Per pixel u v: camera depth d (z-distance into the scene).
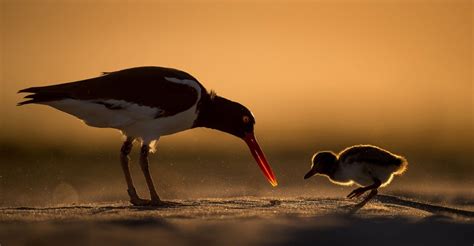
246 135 13.23
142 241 8.78
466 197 12.66
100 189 15.52
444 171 18.12
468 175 17.39
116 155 20.53
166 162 19.06
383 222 9.88
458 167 18.86
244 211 10.55
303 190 14.27
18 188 15.86
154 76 12.29
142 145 12.23
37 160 20.12
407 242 8.96
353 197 11.88
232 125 13.11
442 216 10.29
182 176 16.81
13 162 19.81
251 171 17.67
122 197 14.34
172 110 12.26
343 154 11.78
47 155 20.80
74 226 9.45
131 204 11.76
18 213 10.45
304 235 9.15
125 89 12.05
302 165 18.92
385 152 11.51
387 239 9.07
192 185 15.55
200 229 9.34
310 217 10.12
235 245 8.66
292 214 10.34
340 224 9.73
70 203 12.88
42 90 11.89
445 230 9.51
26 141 22.45
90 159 19.92
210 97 12.91
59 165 19.12
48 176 17.62
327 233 9.27
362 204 11.09
